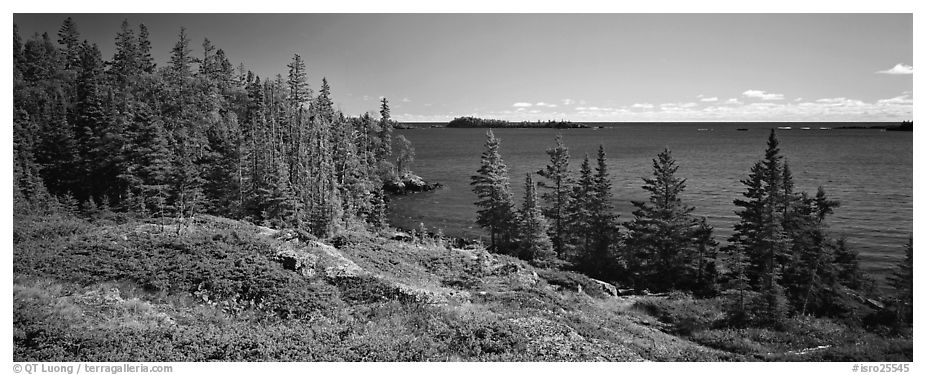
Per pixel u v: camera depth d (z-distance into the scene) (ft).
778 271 122.21
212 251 86.07
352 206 200.34
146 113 185.57
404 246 131.54
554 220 196.03
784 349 78.48
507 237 187.52
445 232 224.53
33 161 178.50
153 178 160.76
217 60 325.83
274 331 59.93
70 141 185.37
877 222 209.26
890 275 143.33
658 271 143.43
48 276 70.69
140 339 52.21
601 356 62.18
